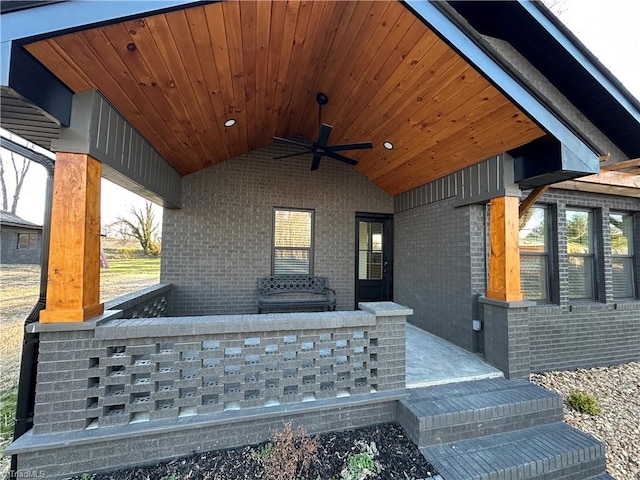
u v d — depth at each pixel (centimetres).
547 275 422
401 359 260
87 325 196
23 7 153
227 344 224
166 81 235
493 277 335
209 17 194
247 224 504
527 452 223
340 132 449
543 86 439
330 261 545
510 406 251
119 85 216
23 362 216
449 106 297
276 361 232
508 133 293
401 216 549
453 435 234
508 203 321
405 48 253
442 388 281
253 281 504
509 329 310
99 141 215
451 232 413
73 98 201
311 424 236
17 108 174
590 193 435
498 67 241
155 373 210
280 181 525
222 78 264
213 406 219
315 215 541
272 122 425
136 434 199
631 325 442
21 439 187
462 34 229
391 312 255
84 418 198
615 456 249
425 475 201
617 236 470
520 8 385
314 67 313
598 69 403
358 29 252
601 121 445
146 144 307
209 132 360
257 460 209
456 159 377
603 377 390
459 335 390
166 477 193
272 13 213
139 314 331
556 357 403
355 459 212
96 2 164
